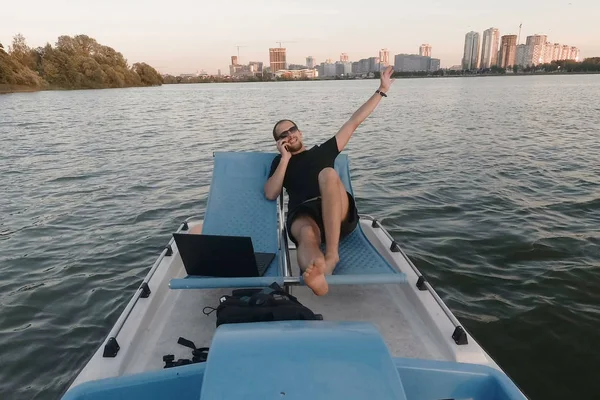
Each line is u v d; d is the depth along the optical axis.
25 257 5.37
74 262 5.21
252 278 2.59
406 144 13.05
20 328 3.88
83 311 4.17
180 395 1.68
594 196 7.21
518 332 3.67
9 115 26.34
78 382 2.00
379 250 3.67
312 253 2.56
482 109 25.33
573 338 3.58
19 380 3.27
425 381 1.74
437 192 7.69
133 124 20.70
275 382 1.30
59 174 9.77
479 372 1.74
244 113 26.41
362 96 45.03
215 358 1.37
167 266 3.19
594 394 3.01
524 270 4.71
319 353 1.40
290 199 3.34
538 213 6.45
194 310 2.81
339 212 2.78
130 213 6.97
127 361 2.23
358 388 1.30
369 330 1.53
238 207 3.54
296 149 3.54
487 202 7.05
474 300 4.16
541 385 3.09
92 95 55.03
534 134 14.59
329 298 2.97
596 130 15.42
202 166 10.45
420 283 2.91
